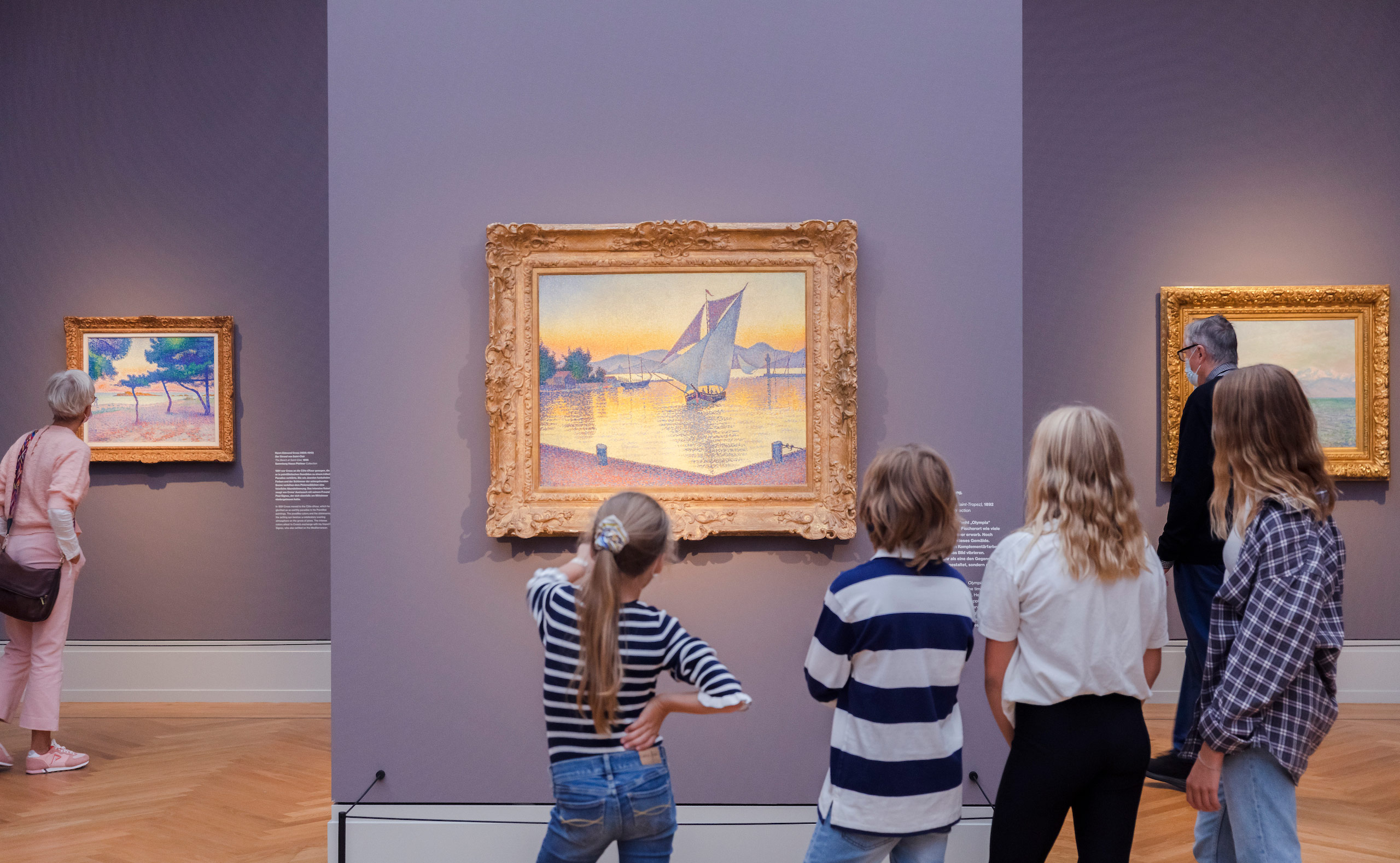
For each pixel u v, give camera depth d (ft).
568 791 6.32
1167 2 17.97
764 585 10.07
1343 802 11.97
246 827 11.50
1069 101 18.15
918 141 10.08
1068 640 6.31
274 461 18.38
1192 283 17.94
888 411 10.10
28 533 13.82
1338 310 17.52
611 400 10.03
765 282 10.01
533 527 9.84
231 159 18.39
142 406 18.21
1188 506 11.82
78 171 18.31
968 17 10.05
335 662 10.05
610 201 10.16
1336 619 6.49
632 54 10.16
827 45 10.11
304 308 18.40
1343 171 17.78
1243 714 6.30
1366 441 17.56
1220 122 17.92
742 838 9.91
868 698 6.33
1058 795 6.34
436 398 10.14
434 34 10.15
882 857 6.56
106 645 18.29
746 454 10.00
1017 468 10.03
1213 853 7.64
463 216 10.16
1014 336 10.04
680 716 10.06
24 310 18.33
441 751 10.05
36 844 10.91
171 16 18.33
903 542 6.50
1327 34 17.79
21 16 18.29
